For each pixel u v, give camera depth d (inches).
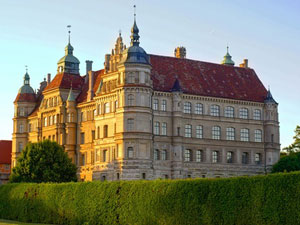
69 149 5275.6
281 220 2236.7
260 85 5595.5
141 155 4429.1
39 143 4621.1
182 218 2625.5
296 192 2199.8
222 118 5103.3
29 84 6407.5
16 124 6195.9
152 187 2792.8
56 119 5472.4
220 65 5526.6
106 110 4849.9
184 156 4825.3
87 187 3174.2
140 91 4488.2
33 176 4443.9
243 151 5177.2
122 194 2947.8
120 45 4815.5
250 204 2354.8
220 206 2470.5
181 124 4805.6
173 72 5054.1
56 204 3346.5
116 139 4498.0
